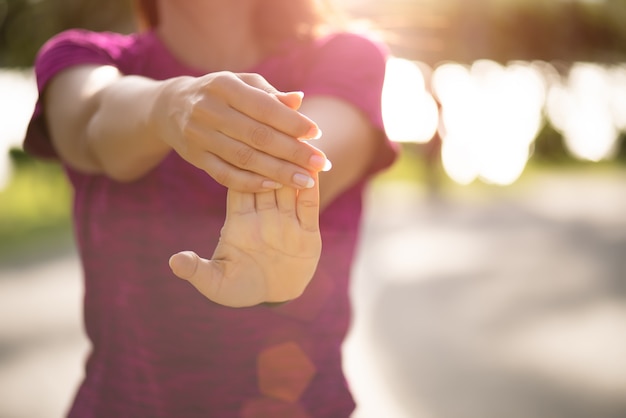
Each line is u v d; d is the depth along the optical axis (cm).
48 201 1317
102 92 103
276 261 79
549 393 404
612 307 641
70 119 107
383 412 371
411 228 1218
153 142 93
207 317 112
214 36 121
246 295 79
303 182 77
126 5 1159
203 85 78
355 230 119
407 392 403
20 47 1241
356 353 486
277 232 79
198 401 112
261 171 77
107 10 1170
